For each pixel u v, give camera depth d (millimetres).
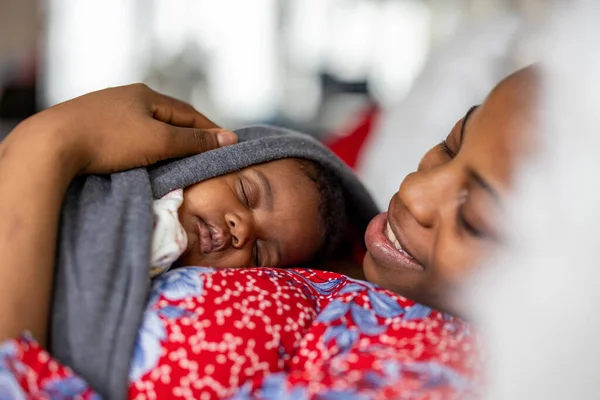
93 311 626
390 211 753
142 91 866
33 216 636
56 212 657
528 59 1436
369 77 4902
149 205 725
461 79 1591
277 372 631
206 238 921
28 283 613
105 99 793
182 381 608
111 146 755
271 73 5039
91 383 607
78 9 4648
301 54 5023
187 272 702
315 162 1116
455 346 603
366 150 1888
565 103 589
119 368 608
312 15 4969
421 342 622
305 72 5016
